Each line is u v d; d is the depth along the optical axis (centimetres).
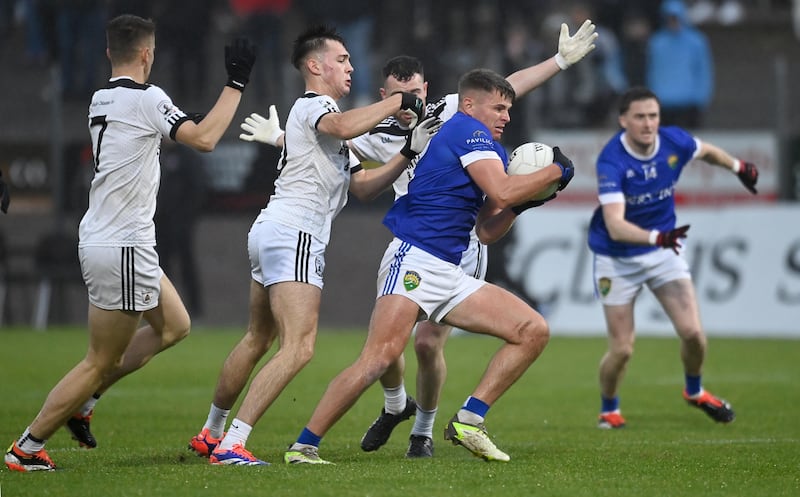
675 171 3594
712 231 6122
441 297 2472
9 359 4966
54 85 6444
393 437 3181
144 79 2439
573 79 7056
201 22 7256
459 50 7394
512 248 6125
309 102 2488
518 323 2472
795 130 7638
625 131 3572
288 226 2466
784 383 4388
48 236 6319
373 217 6838
